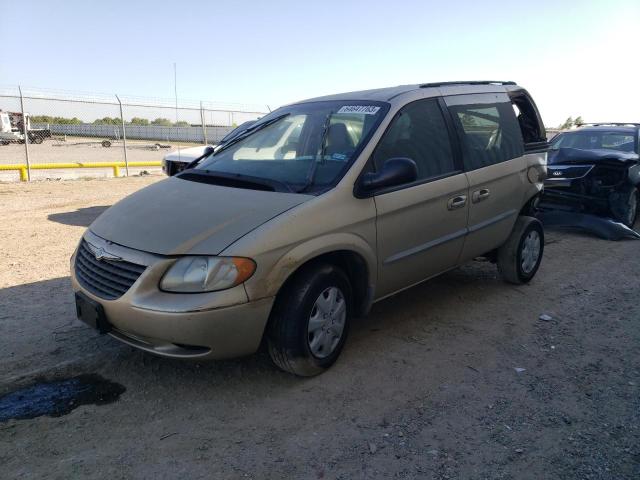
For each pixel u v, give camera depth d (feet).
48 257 20.66
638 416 10.32
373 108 13.28
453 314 15.44
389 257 12.57
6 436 9.29
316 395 10.84
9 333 13.41
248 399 10.65
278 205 10.80
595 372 12.11
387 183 11.53
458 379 11.65
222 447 9.12
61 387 10.99
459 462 8.86
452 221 14.19
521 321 15.02
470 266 20.39
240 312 9.83
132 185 47.14
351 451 9.09
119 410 10.21
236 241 9.91
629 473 8.66
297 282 10.75
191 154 31.35
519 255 17.40
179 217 10.85
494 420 10.11
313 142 13.08
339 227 11.12
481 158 15.30
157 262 9.85
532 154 17.88
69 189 42.86
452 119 14.70
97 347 12.72
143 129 71.56
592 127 32.40
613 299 16.96
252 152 14.10
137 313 9.75
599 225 25.43
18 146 88.99
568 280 18.84
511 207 16.63
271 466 8.66
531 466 8.80
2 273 18.45
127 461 8.70
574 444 9.41
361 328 14.34
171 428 9.65
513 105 17.85
